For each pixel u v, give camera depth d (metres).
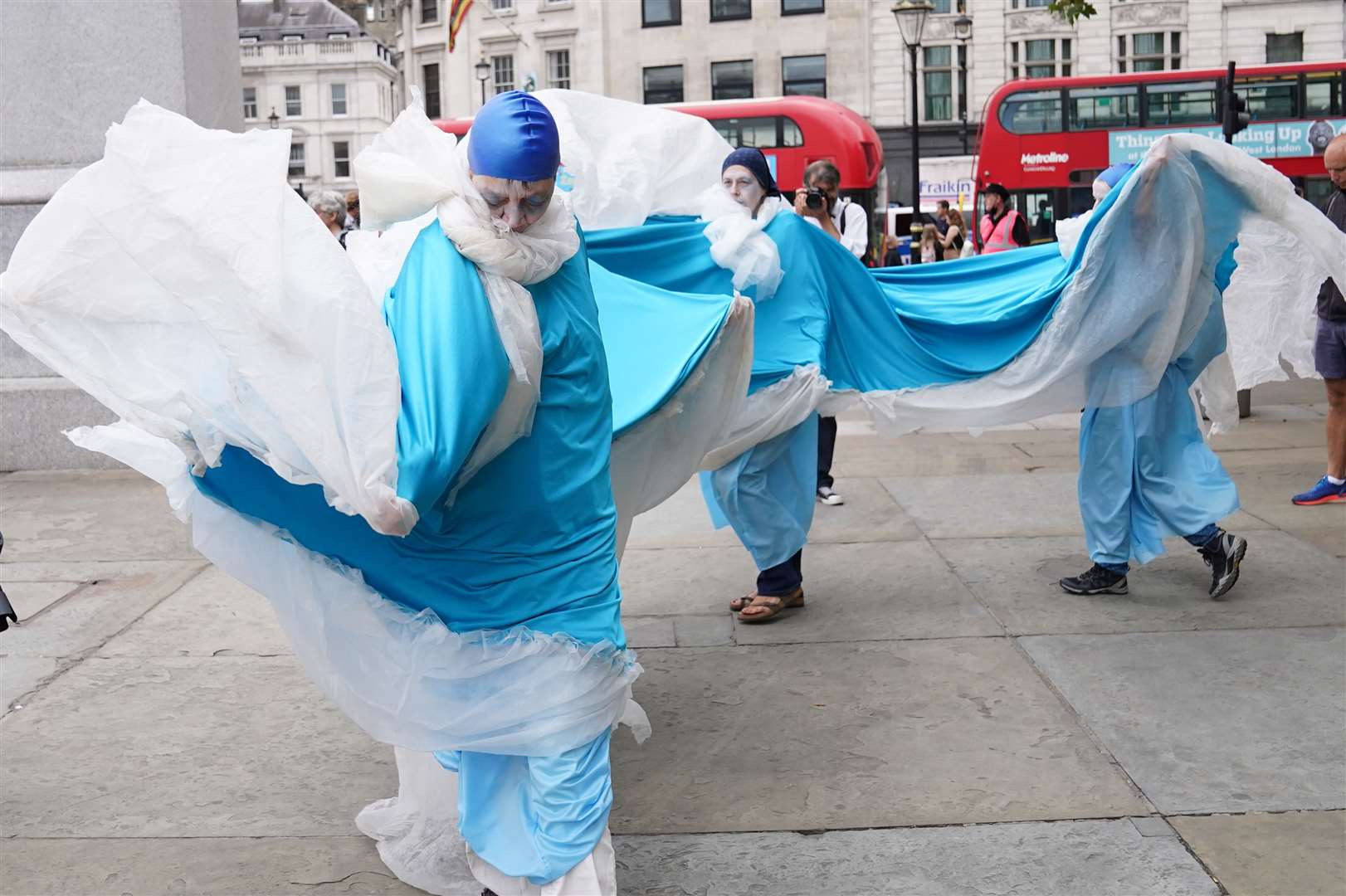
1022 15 44.31
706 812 3.58
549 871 2.66
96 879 3.24
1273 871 3.16
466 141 2.59
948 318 5.33
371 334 2.34
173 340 2.48
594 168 5.01
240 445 2.53
